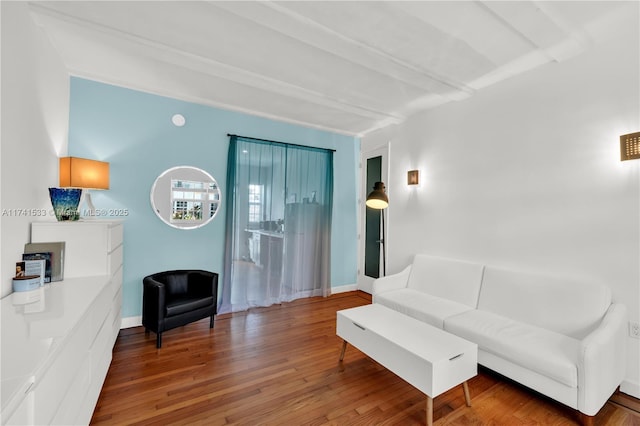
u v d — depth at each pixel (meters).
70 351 1.26
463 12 1.97
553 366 1.83
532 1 1.83
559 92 2.49
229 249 3.75
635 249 2.08
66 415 1.24
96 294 1.74
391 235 4.27
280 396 2.06
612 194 2.19
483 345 2.22
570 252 2.40
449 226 3.41
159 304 2.71
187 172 3.56
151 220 3.35
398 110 3.77
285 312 3.83
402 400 2.04
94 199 3.05
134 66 2.79
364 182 4.93
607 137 2.21
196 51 2.51
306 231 4.48
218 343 2.87
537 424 1.82
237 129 3.91
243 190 3.91
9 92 1.71
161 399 1.99
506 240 2.85
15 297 1.67
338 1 1.87
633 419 1.86
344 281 4.94
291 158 4.33
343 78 2.97
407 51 2.43
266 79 2.97
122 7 1.98
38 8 1.96
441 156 3.53
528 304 2.45
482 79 2.90
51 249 2.03
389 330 2.20
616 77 2.17
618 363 1.95
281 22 2.04
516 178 2.78
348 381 2.26
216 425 1.76
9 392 0.80
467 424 1.81
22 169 1.88
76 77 2.96
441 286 3.18
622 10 1.98
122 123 3.19
